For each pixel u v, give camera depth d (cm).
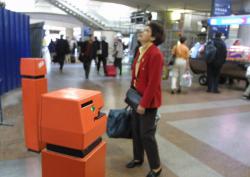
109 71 947
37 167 261
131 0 1348
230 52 784
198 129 403
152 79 216
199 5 1400
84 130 154
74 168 161
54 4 1530
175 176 258
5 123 386
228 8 952
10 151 295
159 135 369
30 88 278
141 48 237
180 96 657
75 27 2447
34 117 284
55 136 162
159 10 1616
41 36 719
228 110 530
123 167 271
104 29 1761
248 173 271
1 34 550
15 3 1938
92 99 165
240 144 348
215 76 720
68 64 1377
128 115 258
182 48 667
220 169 277
